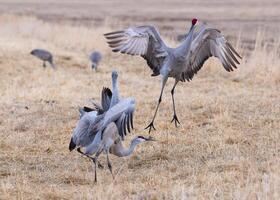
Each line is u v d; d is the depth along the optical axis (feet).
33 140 47.37
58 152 44.60
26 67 77.87
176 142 46.37
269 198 32.35
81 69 80.69
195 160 41.83
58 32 106.22
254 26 134.51
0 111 56.34
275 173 36.58
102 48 95.91
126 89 67.36
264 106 57.16
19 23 118.11
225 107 56.08
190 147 44.93
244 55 86.63
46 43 97.45
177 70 44.86
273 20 144.87
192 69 46.21
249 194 33.30
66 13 173.58
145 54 43.19
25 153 44.34
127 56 91.71
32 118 54.08
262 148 44.06
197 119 52.90
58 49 92.89
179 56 43.98
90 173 39.55
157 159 42.55
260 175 37.09
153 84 71.15
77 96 63.41
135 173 39.40
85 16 163.12
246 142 45.85
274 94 63.87
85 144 37.22
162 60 44.32
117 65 84.69
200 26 44.80
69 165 41.65
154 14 168.14
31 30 109.09
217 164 40.16
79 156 43.73
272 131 48.34
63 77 73.41
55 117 54.44
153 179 37.35
